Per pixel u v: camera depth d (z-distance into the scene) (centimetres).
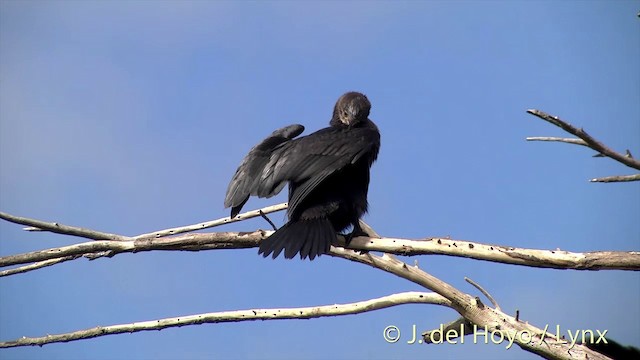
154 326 1047
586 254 921
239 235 1052
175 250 1029
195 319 1058
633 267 910
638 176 808
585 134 769
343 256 1120
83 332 1022
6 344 999
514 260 932
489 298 1097
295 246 1037
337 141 1134
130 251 1008
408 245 991
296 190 1081
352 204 1131
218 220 1127
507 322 1085
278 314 1080
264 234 1058
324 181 1129
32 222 975
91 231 1009
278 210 1158
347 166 1171
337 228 1147
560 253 923
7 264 960
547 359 1063
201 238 1030
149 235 1098
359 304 1102
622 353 1059
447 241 965
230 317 1061
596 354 1057
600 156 796
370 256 1107
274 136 1205
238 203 1113
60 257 979
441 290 1091
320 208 1101
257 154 1170
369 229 1186
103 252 1007
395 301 1112
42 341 1007
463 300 1091
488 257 946
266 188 1090
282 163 1102
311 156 1104
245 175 1142
